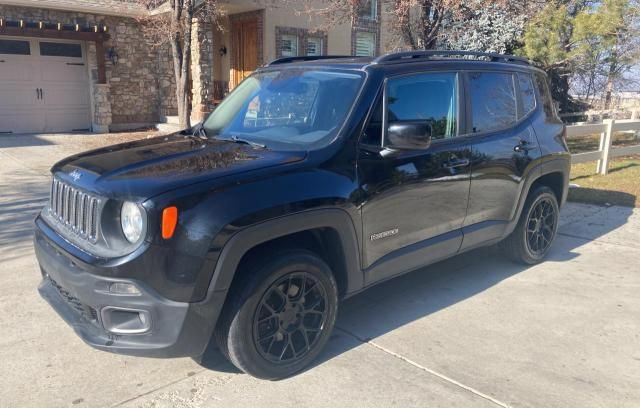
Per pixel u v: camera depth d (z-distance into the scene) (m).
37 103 15.70
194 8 13.88
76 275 3.05
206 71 15.89
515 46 14.78
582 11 14.02
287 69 4.50
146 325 2.95
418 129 3.52
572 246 6.12
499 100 4.86
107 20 16.16
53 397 3.16
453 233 4.41
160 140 4.19
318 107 3.89
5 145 13.02
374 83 3.84
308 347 3.47
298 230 3.27
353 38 19.09
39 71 15.59
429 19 11.20
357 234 3.61
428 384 3.33
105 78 16.08
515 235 5.24
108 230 3.03
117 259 2.89
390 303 4.55
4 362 3.53
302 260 3.33
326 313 3.52
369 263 3.77
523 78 5.22
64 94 16.12
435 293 4.77
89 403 3.11
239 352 3.18
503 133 4.79
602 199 8.14
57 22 15.33
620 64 16.55
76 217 3.29
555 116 5.61
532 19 13.66
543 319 4.24
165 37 15.16
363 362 3.59
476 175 4.46
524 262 5.39
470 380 3.38
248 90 4.60
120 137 14.79
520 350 3.76
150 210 2.85
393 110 3.92
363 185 3.61
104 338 3.05
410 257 4.07
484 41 14.76
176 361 3.59
